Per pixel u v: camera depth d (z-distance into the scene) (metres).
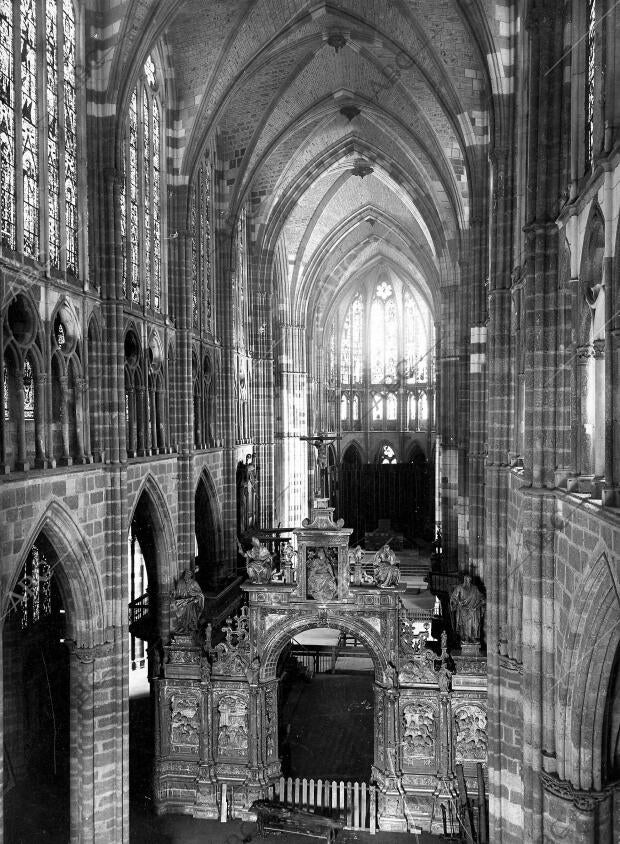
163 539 28.02
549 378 16.50
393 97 38.94
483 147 30.14
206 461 34.31
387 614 26.11
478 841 21.77
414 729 25.94
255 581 27.06
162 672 26.67
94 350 21.89
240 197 38.53
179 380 29.55
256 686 26.16
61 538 19.66
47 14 19.64
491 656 22.50
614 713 14.88
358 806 25.39
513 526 21.34
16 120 17.42
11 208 17.27
